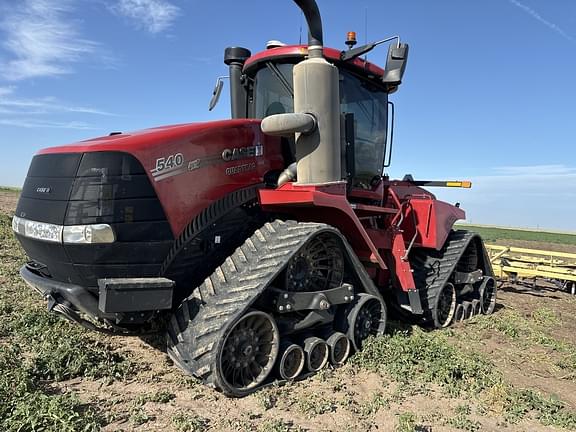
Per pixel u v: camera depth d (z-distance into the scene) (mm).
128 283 3137
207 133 3818
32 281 3729
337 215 4297
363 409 3328
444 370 3973
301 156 4031
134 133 3740
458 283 6281
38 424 2693
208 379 3289
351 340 4309
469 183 6559
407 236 5984
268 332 3605
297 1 3844
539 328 6062
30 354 3816
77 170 3295
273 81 4773
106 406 3107
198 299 3611
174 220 3490
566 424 3346
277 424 2979
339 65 4723
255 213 4230
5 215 13156
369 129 5207
